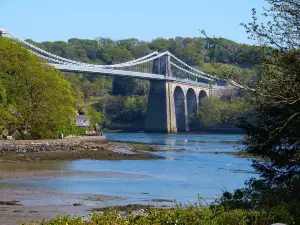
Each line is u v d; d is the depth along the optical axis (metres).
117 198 24.00
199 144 85.94
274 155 18.09
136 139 106.62
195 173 37.50
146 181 31.56
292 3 16.39
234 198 17.23
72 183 29.19
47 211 19.50
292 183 17.03
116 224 13.66
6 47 59.16
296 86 16.45
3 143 53.81
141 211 18.41
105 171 36.75
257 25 16.72
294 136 17.89
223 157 54.78
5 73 58.00
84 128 94.00
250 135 18.59
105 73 125.00
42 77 58.47
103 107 168.00
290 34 16.48
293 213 14.38
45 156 48.53
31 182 29.08
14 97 57.88
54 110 59.50
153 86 153.75
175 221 13.98
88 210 20.02
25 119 58.22
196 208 16.05
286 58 16.64
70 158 48.00
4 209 19.80
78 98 96.94
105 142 76.75
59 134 67.00
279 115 17.81
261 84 16.95
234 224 13.65
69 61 112.19
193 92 159.62
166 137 121.88
